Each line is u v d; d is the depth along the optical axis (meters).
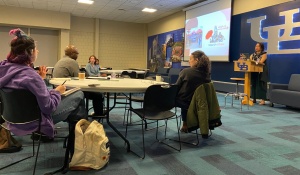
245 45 6.54
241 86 6.61
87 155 1.91
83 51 11.05
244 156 2.31
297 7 5.19
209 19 7.60
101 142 1.92
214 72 7.73
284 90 4.89
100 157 1.93
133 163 2.09
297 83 4.95
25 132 1.60
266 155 2.34
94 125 2.01
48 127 1.64
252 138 2.88
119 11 9.60
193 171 1.97
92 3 8.45
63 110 1.82
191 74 2.62
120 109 4.48
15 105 1.53
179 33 9.38
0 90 1.57
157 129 2.97
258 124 3.58
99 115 2.93
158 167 2.03
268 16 5.86
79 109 2.03
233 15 6.92
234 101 5.83
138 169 1.97
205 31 7.80
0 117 1.78
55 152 2.29
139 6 8.75
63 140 2.63
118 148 2.46
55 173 1.83
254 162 2.17
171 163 2.12
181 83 2.67
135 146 2.53
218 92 7.56
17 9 9.24
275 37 5.70
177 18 9.51
